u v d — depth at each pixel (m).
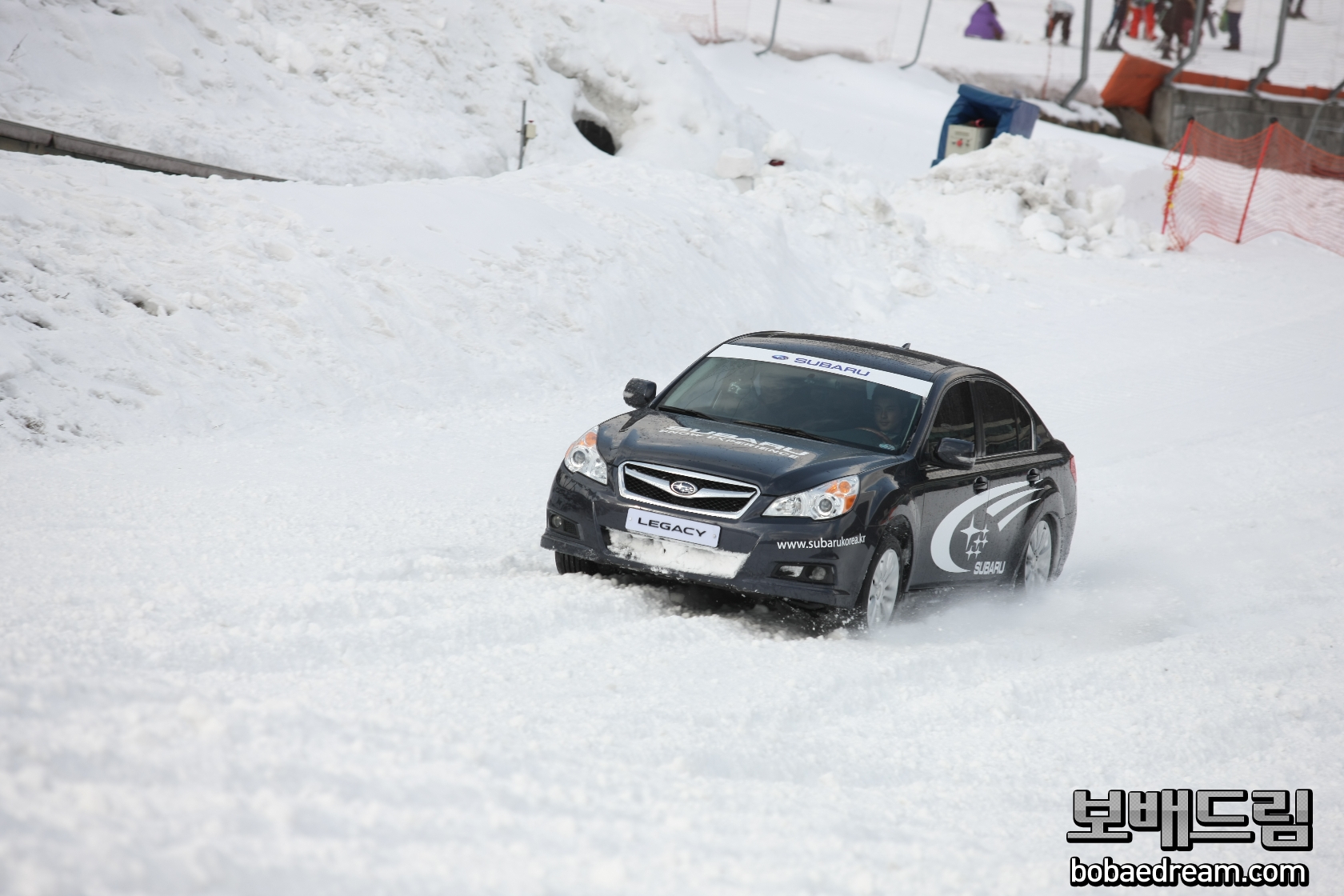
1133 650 18.34
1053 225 73.31
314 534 19.47
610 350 39.97
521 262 40.38
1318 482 33.50
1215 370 50.53
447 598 16.08
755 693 14.00
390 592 15.91
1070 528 23.52
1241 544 26.95
